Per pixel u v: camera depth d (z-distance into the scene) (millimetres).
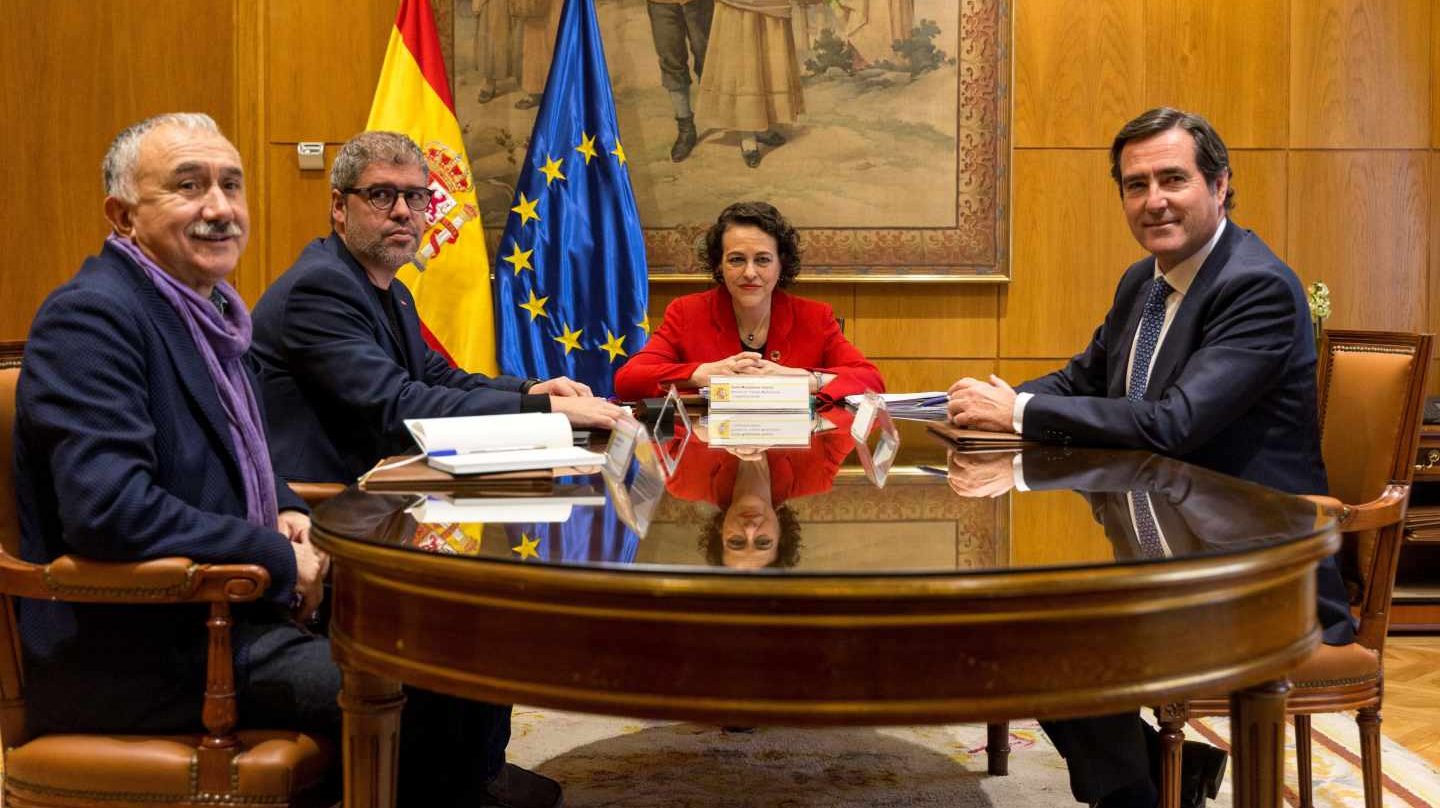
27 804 1854
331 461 2824
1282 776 1603
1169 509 1701
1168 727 2377
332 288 2820
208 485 2047
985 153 4965
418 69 4727
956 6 4926
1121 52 4977
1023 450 2432
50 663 1896
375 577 1464
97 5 5000
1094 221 5020
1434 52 4953
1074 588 1286
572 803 2898
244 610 2031
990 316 5043
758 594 1257
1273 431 2514
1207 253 2705
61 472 1813
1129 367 2865
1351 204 4992
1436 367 5008
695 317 3932
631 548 1427
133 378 1932
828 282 4992
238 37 4945
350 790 1608
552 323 4703
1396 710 3680
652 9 4914
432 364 3348
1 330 5086
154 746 1830
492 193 4953
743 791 2992
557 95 4734
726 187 4977
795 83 4945
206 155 2086
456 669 1392
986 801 2932
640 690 1299
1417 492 4699
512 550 1408
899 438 2656
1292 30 4961
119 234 2117
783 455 2328
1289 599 1490
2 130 5027
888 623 1270
